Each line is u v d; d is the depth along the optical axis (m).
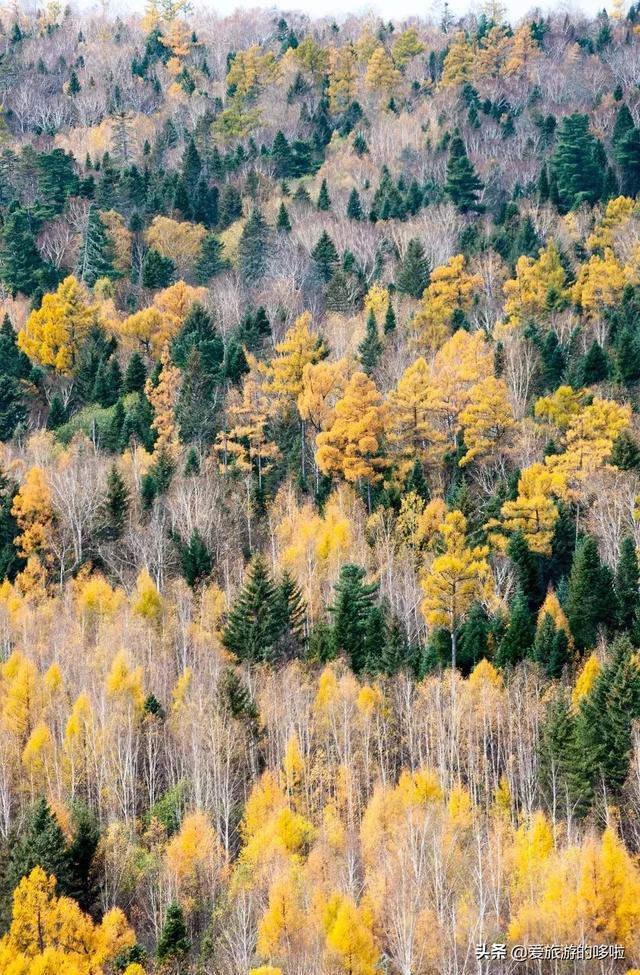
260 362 147.62
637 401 131.00
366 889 74.88
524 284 159.50
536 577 107.25
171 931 73.00
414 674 94.25
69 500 119.06
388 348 150.62
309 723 90.12
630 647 85.38
